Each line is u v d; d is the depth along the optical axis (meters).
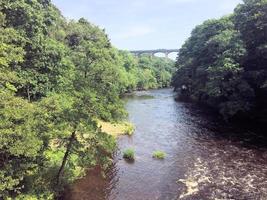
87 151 24.00
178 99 88.62
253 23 54.72
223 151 37.22
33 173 23.50
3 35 25.80
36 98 40.53
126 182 28.86
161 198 25.72
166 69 166.75
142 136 45.34
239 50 56.12
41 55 41.38
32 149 19.05
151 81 141.00
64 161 24.08
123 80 100.88
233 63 55.62
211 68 60.28
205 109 67.56
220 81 56.94
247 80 56.25
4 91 20.92
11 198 19.81
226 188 27.25
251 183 28.12
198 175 30.27
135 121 56.38
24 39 36.66
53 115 23.16
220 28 77.56
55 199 23.56
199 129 48.66
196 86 77.44
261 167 31.84
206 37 80.62
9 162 20.12
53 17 52.09
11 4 37.25
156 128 50.34
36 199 20.94
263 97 55.75
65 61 47.09
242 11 59.56
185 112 64.56
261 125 49.34
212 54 68.56
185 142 41.66
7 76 21.25
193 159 34.81
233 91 56.19
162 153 36.00
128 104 79.56
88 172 30.12
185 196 25.98
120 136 44.75
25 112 20.19
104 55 48.31
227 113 54.72
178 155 36.44
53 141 30.58
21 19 39.06
